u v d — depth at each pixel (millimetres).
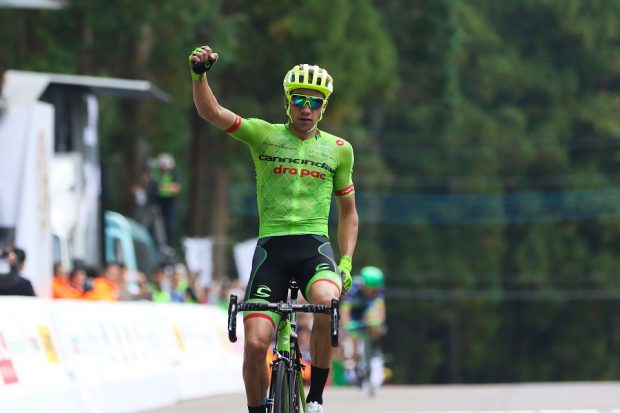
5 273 28297
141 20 63438
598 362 140625
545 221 142875
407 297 136125
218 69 70188
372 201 134500
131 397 28984
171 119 79938
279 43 77875
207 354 36375
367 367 37062
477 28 146375
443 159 140375
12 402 22438
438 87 112750
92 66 67438
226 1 75875
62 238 39719
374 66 83125
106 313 28828
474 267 139250
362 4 82750
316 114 17984
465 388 40656
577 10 149875
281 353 17172
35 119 34531
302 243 17844
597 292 140250
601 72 152875
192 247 61656
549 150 145000
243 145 80000
